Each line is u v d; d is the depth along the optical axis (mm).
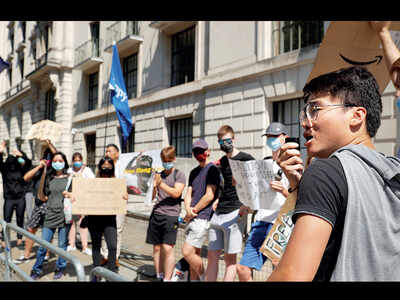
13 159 6031
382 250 838
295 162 1128
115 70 7996
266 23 8578
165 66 12984
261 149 8547
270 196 2656
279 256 1161
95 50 18047
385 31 1598
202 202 3447
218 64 9930
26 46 25625
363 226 840
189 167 8383
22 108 27031
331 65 1724
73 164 5297
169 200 3885
